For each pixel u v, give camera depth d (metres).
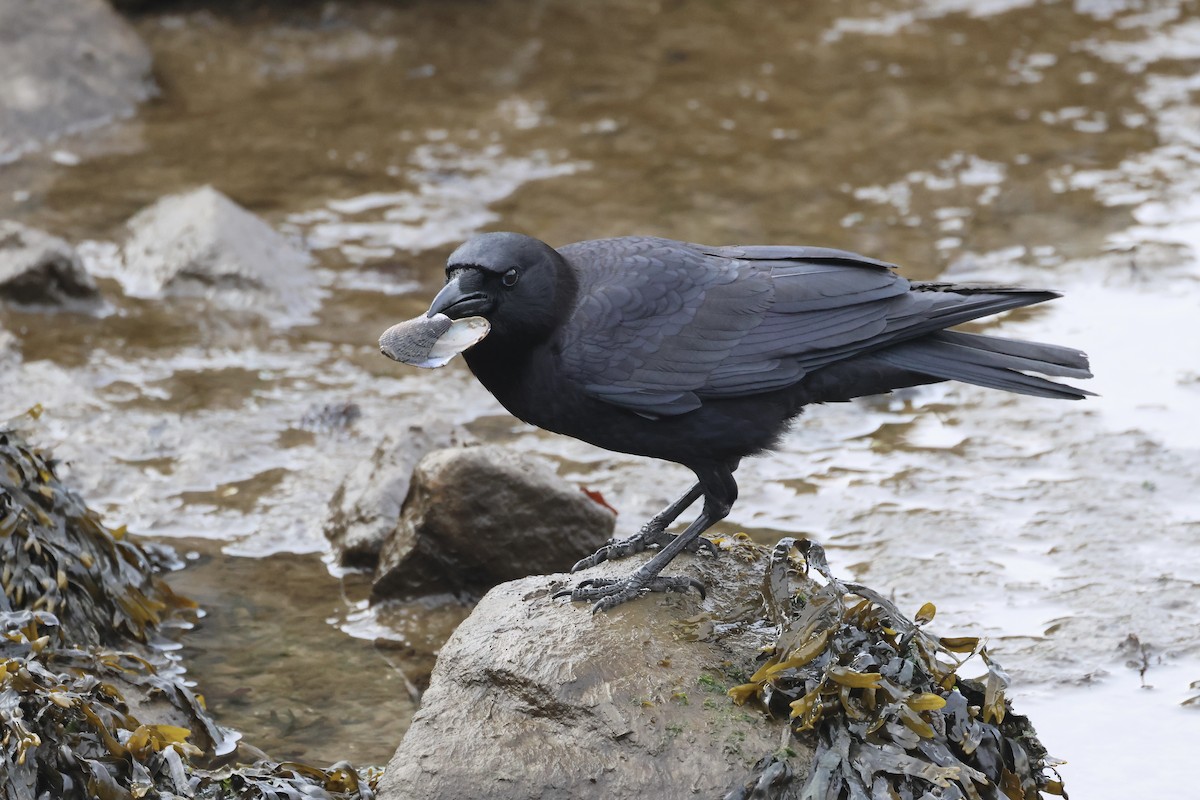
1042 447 13.01
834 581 8.12
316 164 18.88
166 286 16.00
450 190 18.16
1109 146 18.95
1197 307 15.18
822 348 8.81
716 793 7.39
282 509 12.45
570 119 20.03
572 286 8.84
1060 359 8.91
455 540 11.12
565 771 7.60
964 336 9.08
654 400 8.72
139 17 22.47
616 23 23.03
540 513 11.27
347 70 21.52
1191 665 9.90
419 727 8.05
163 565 11.62
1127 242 16.50
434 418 12.81
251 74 21.36
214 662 10.38
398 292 16.11
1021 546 11.47
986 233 16.86
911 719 7.46
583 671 7.99
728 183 18.20
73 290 15.62
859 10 23.56
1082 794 8.65
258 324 15.49
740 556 9.20
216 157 19.08
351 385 14.42
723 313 8.84
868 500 12.30
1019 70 21.33
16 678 8.34
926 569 11.17
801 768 7.45
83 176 18.56
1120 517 11.80
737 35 22.64
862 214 17.36
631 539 9.31
